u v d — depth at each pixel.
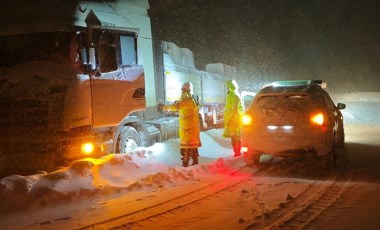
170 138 12.82
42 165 8.34
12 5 8.57
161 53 12.97
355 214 5.74
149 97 12.28
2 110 8.54
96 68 8.79
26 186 6.52
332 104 10.04
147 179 8.03
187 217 5.87
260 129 8.89
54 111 8.27
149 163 9.19
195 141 9.55
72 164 7.74
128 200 6.92
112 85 9.27
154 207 6.43
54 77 8.34
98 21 9.13
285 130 8.64
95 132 8.88
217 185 7.81
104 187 7.32
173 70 13.61
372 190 7.05
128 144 10.02
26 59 8.51
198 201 6.71
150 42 12.37
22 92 8.44
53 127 8.28
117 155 8.61
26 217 6.03
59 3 8.54
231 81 10.74
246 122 9.13
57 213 6.23
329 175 8.40
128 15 11.05
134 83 10.03
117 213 6.16
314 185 7.58
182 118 9.54
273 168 9.34
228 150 12.23
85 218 5.96
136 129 10.56
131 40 9.99
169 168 8.59
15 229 5.55
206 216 5.88
